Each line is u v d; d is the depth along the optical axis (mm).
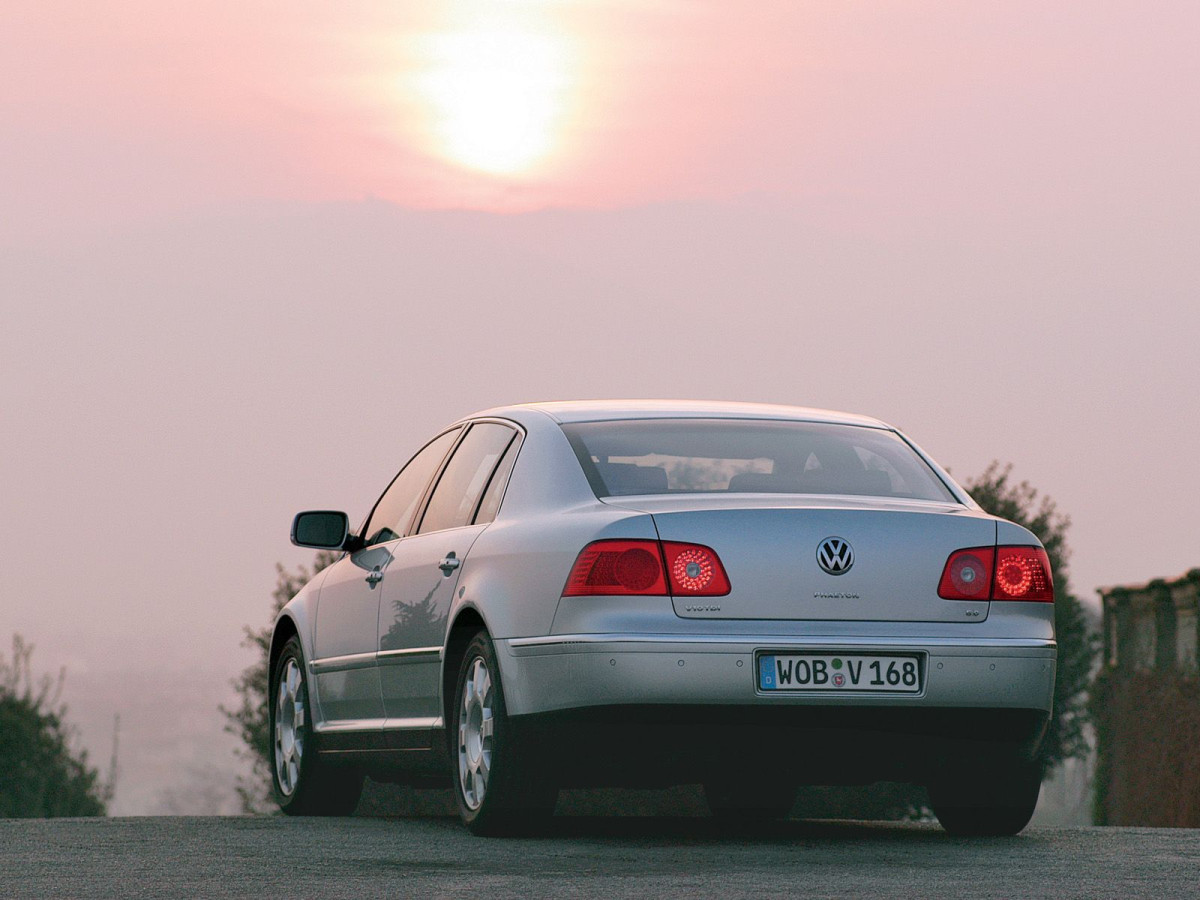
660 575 8539
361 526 11852
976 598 8844
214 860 8289
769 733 8484
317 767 11766
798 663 8508
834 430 9969
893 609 8703
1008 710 8773
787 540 8641
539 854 8430
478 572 9438
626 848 8695
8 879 7594
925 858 8289
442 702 9711
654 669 8391
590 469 9250
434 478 10953
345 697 11258
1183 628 35688
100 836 9484
